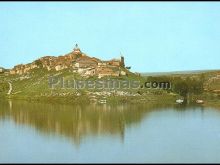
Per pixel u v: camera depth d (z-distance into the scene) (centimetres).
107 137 19200
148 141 18200
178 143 17725
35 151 16512
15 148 17075
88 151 16412
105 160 15050
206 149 16675
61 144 17750
